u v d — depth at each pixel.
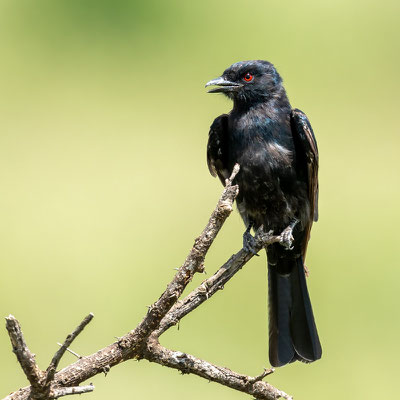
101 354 7.66
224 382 8.10
